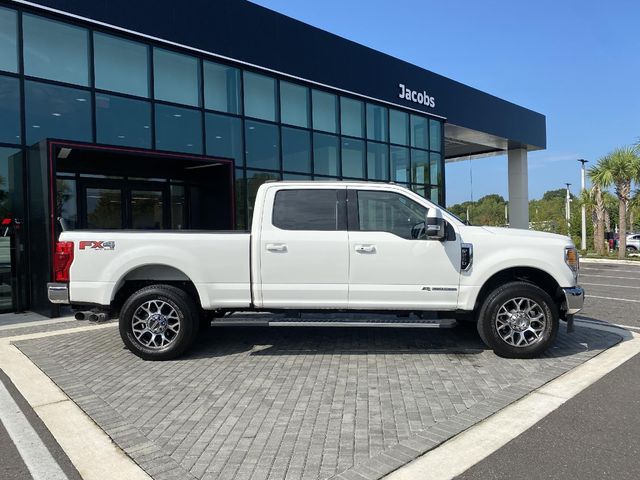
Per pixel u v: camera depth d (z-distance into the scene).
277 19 13.99
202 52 12.23
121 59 10.98
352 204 6.22
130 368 5.80
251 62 13.30
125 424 4.22
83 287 6.12
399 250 6.05
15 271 9.46
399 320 6.12
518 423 4.22
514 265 6.04
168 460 3.60
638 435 3.99
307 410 4.49
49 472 3.50
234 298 6.14
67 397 4.89
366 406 4.57
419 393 4.90
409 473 3.41
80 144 9.13
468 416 4.33
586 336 7.30
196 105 12.30
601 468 3.48
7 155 9.35
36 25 9.73
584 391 4.97
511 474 3.40
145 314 6.15
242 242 6.11
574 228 36.50
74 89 10.21
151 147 11.41
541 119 26.36
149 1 11.29
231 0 12.87
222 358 6.20
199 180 12.84
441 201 19.69
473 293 6.06
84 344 6.99
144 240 6.13
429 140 19.25
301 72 14.55
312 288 6.08
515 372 5.55
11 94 9.41
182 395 4.89
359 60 16.34
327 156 15.41
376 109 17.14
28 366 5.93
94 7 10.42
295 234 6.11
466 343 6.86
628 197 27.06
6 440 4.01
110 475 3.42
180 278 6.27
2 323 8.54
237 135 13.07
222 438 3.94
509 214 27.48
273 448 3.76
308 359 6.12
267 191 6.25
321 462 3.54
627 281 15.23
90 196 11.07
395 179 17.78
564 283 6.09
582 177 33.56
